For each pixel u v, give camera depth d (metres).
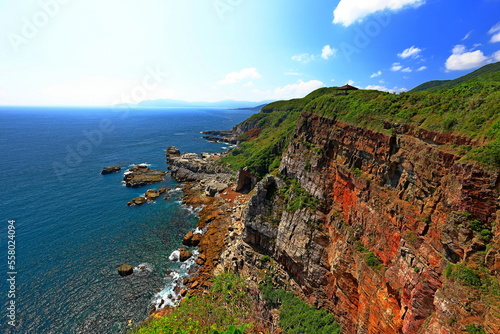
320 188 39.81
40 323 38.72
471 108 21.72
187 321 21.88
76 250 55.56
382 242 26.75
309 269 36.12
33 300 42.44
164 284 47.00
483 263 16.14
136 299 43.50
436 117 24.20
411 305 20.17
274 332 32.28
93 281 47.03
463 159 18.67
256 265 44.62
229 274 43.16
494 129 18.25
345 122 36.97
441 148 21.78
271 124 151.25
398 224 24.92
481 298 15.02
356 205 31.66
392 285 22.86
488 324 14.02
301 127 50.06
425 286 19.53
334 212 36.16
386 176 28.36
